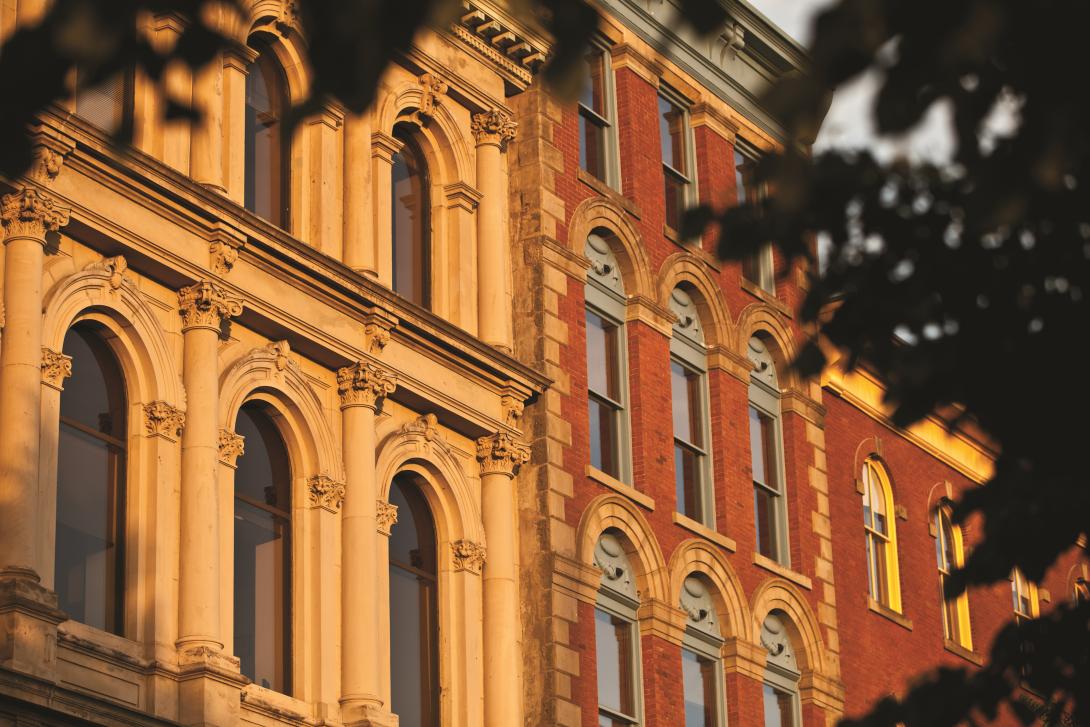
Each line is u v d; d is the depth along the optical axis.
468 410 42.91
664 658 45.91
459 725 41.09
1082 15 14.06
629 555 46.22
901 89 13.88
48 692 31.94
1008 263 16.78
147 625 35.00
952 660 58.66
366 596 39.00
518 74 46.75
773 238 16.28
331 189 41.12
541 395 44.84
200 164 37.91
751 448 51.91
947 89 14.40
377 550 40.12
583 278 47.09
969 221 14.82
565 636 43.19
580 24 14.00
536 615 43.25
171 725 34.09
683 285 51.00
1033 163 14.32
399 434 41.38
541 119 46.94
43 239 34.44
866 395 57.41
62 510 34.56
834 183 16.22
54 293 34.69
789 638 51.03
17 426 33.22
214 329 37.22
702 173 52.31
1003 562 18.69
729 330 51.62
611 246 48.78
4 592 32.16
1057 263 16.67
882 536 57.56
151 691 34.50
